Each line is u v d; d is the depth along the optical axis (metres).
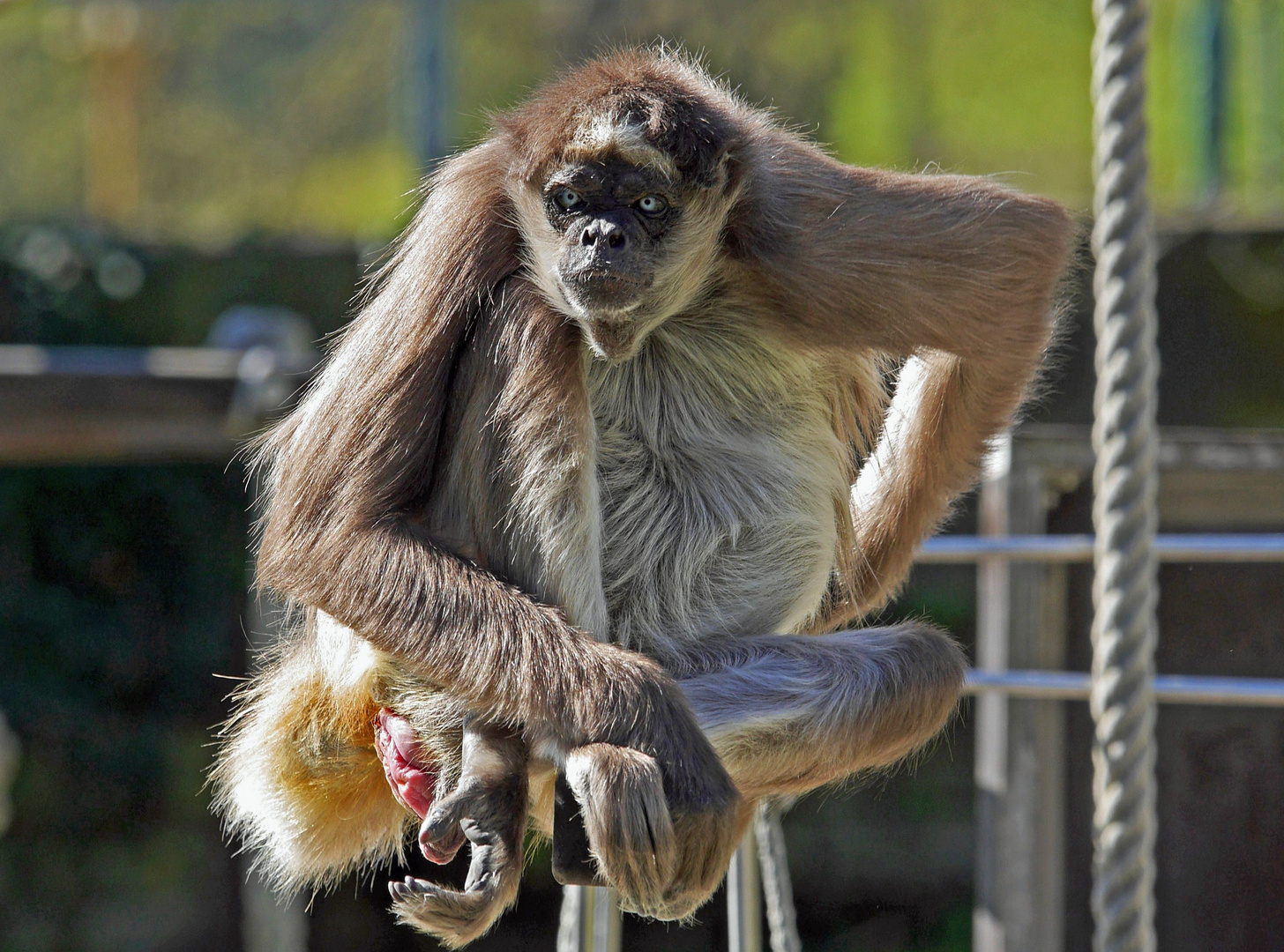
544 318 7.07
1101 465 7.77
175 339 25.08
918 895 22.92
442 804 6.50
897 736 7.29
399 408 7.27
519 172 7.20
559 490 6.95
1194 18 30.44
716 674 7.22
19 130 43.16
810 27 40.19
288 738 8.71
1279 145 30.16
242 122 42.62
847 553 8.34
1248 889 11.44
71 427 14.66
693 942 23.14
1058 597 11.38
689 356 7.88
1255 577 11.52
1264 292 22.20
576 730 6.45
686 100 7.18
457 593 6.86
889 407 8.58
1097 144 7.85
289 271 25.09
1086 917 11.70
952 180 7.67
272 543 7.45
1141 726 7.64
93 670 24.11
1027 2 43.22
